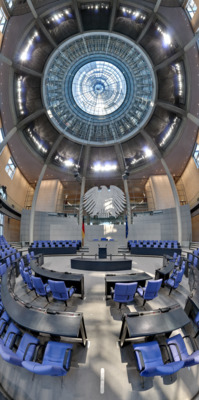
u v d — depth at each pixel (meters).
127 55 18.41
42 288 5.53
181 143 20.09
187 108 17.17
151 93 19.09
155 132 21.45
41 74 17.66
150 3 14.12
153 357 3.14
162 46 16.14
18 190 23.56
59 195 26.38
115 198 15.80
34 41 15.52
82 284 6.09
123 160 24.09
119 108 21.36
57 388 3.02
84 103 21.56
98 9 15.24
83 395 2.92
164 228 21.31
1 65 14.55
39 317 3.54
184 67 15.80
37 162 22.72
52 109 20.47
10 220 23.78
